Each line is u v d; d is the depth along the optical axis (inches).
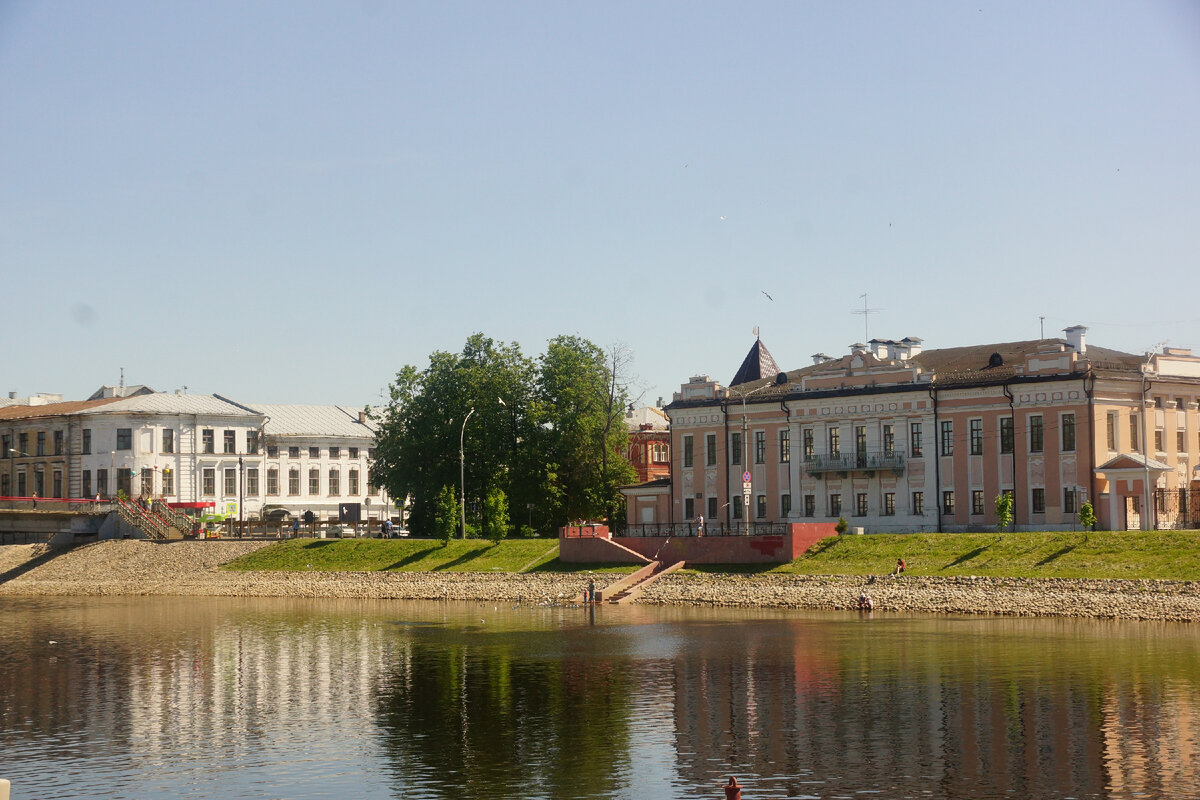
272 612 3690.9
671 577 3890.3
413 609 3718.0
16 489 6166.3
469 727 1926.7
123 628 3292.3
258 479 6117.1
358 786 1605.6
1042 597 3174.2
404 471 5012.3
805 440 4475.9
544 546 4384.8
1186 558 3198.8
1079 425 3860.7
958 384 4111.7
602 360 5123.0
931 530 4153.5
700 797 1533.0
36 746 1850.4
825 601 3452.3
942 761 1656.0
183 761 1748.3
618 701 2102.6
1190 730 1786.4
